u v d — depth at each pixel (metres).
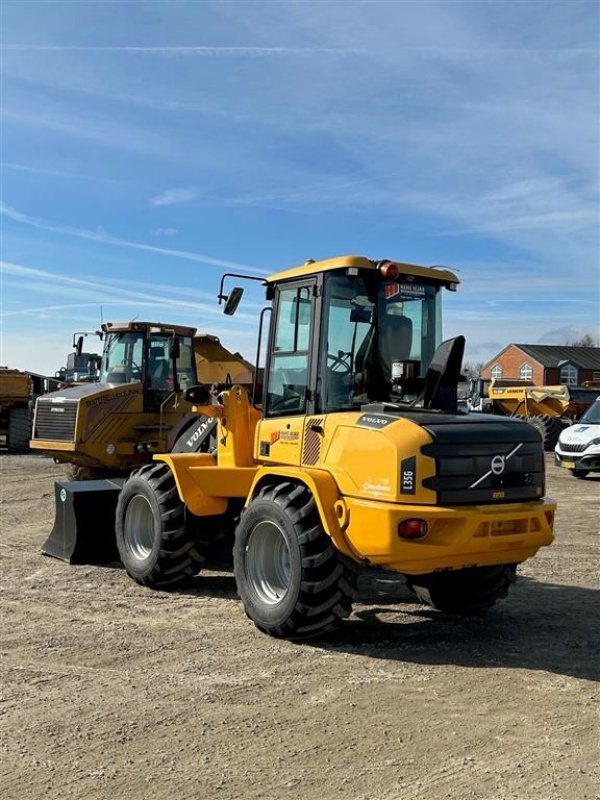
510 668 5.58
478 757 4.16
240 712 4.72
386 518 5.43
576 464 18.11
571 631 6.52
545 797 3.76
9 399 22.97
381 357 6.36
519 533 5.79
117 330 13.98
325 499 5.81
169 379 14.02
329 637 6.25
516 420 6.19
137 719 4.59
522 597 7.64
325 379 6.18
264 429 6.74
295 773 3.97
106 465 13.52
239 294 6.71
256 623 6.29
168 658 5.66
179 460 7.26
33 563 8.69
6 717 4.61
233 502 7.49
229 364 14.99
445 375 6.25
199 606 7.04
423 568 5.60
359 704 4.88
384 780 3.91
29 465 19.33
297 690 5.09
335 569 5.88
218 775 3.94
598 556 9.55
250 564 6.38
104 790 3.79
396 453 5.50
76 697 4.92
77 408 13.12
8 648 5.85
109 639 6.07
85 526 8.61
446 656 5.83
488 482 5.75
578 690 5.17
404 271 6.34
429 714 4.73
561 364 67.19
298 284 6.47
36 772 3.95
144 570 7.59
